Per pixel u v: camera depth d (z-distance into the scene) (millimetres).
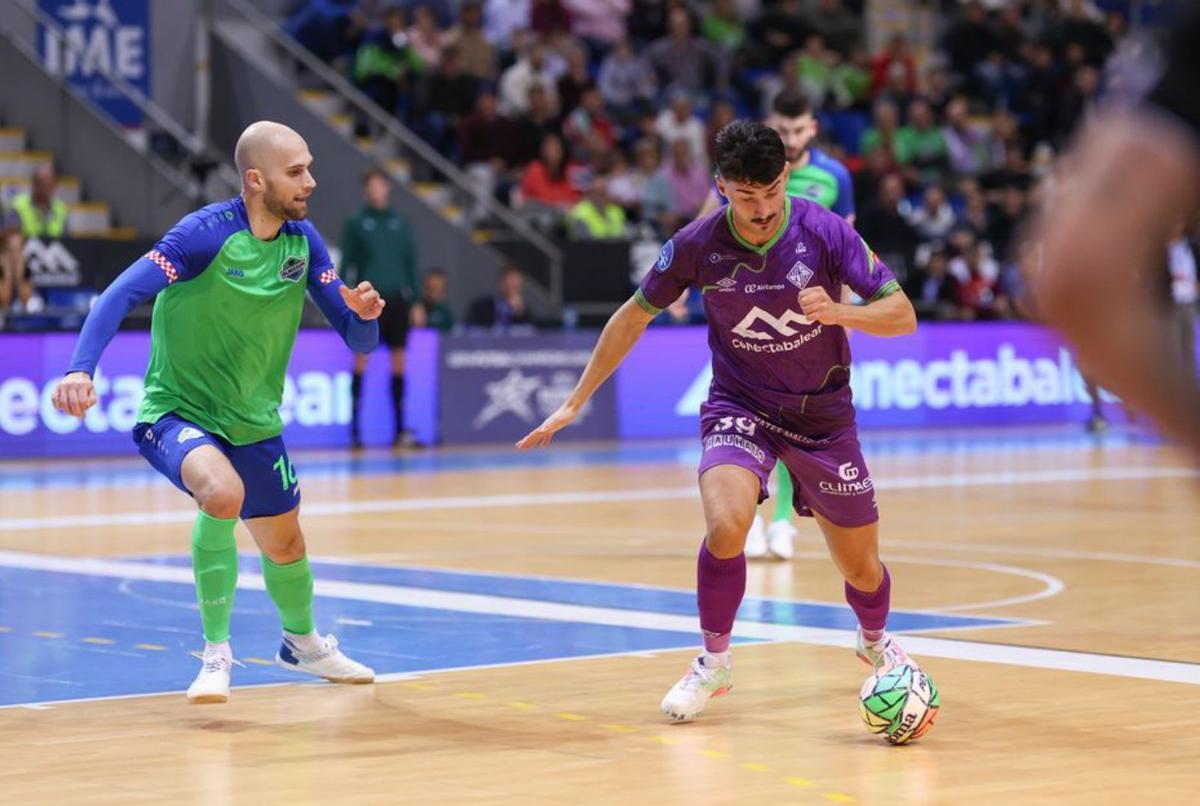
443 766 11867
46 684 15094
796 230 13133
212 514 13594
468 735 12906
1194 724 13102
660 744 12547
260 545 14734
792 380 13391
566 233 49562
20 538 26688
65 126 48188
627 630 17938
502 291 46594
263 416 14344
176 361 14211
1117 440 47094
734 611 13391
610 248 47875
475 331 45875
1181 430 3633
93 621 18719
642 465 40125
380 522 28688
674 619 18656
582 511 30438
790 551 23750
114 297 13625
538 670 15664
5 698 14453
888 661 14094
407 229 43906
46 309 40750
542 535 26844
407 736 12898
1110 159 3730
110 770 11805
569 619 18688
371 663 16125
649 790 11086
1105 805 10602
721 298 13305
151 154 48188
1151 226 3689
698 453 43375
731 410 13648
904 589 21016
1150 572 22594
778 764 11844
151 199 47188
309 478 36656
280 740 12781
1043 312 3738
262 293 14062
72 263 41125
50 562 23875
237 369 14156
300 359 43812
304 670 15117
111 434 41750
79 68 49031
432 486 35000
